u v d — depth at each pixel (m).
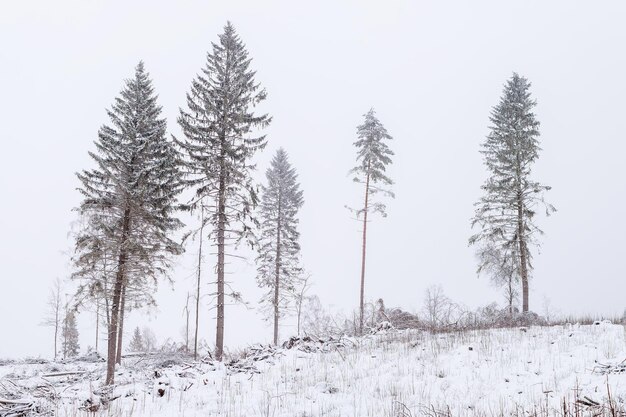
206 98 21.41
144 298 24.12
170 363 22.67
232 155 21.00
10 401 9.33
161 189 21.64
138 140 21.00
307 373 11.22
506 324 17.27
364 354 12.87
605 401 7.25
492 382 9.46
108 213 21.02
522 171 25.48
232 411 8.74
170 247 22.80
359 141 30.03
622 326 13.20
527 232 25.55
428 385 9.69
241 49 22.44
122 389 11.27
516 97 26.42
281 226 33.69
